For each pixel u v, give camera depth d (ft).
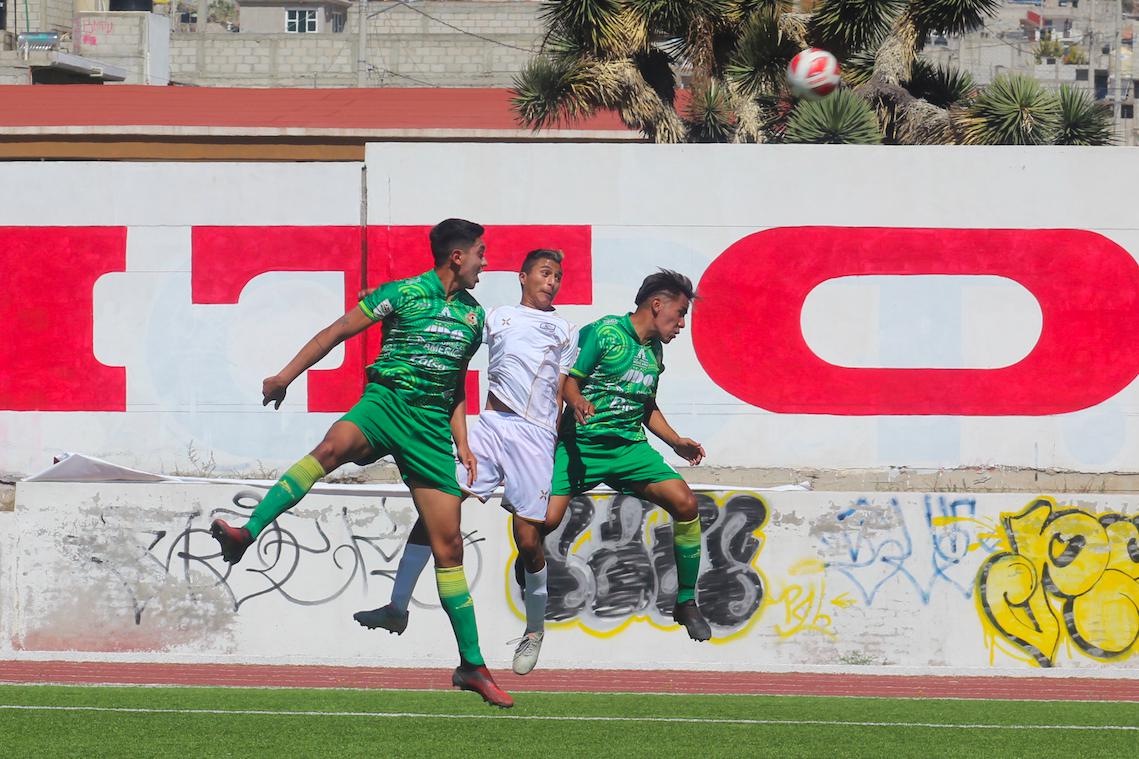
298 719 76.64
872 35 181.88
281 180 161.68
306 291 161.27
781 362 160.25
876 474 159.94
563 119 220.84
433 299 66.85
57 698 82.84
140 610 100.01
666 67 184.55
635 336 76.23
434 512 67.51
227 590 99.76
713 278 160.25
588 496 98.73
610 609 98.32
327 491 101.24
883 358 160.25
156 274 161.99
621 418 76.43
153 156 218.18
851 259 160.25
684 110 185.06
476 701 83.41
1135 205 159.22
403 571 69.77
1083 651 96.58
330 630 99.40
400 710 79.97
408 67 486.79
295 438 160.66
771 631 97.76
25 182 163.02
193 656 98.89
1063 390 159.43
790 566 97.86
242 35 487.20
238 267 161.79
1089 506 96.89
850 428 160.04
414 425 66.69
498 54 485.15
